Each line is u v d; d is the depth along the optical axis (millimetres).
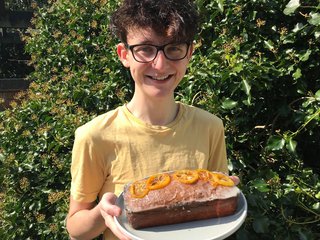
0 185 1167
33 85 1431
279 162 911
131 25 509
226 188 521
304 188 796
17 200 1099
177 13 505
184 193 508
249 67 850
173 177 531
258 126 936
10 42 2350
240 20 966
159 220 498
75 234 564
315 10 897
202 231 484
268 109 942
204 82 909
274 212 789
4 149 1172
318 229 826
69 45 1425
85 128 556
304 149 995
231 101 873
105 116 567
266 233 752
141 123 551
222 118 910
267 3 951
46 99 1270
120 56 574
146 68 520
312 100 854
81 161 552
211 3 1008
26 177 1096
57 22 1568
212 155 613
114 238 562
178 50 518
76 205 565
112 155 552
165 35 503
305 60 882
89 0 1442
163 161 554
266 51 968
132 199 506
